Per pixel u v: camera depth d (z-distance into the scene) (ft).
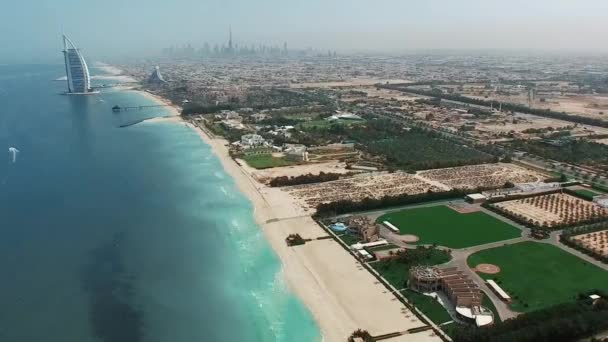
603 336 428.97
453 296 476.95
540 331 415.64
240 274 557.33
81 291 515.09
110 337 438.40
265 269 565.53
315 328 450.71
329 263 573.33
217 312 483.10
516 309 471.62
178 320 468.75
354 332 433.89
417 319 457.68
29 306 482.69
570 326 421.59
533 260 574.97
